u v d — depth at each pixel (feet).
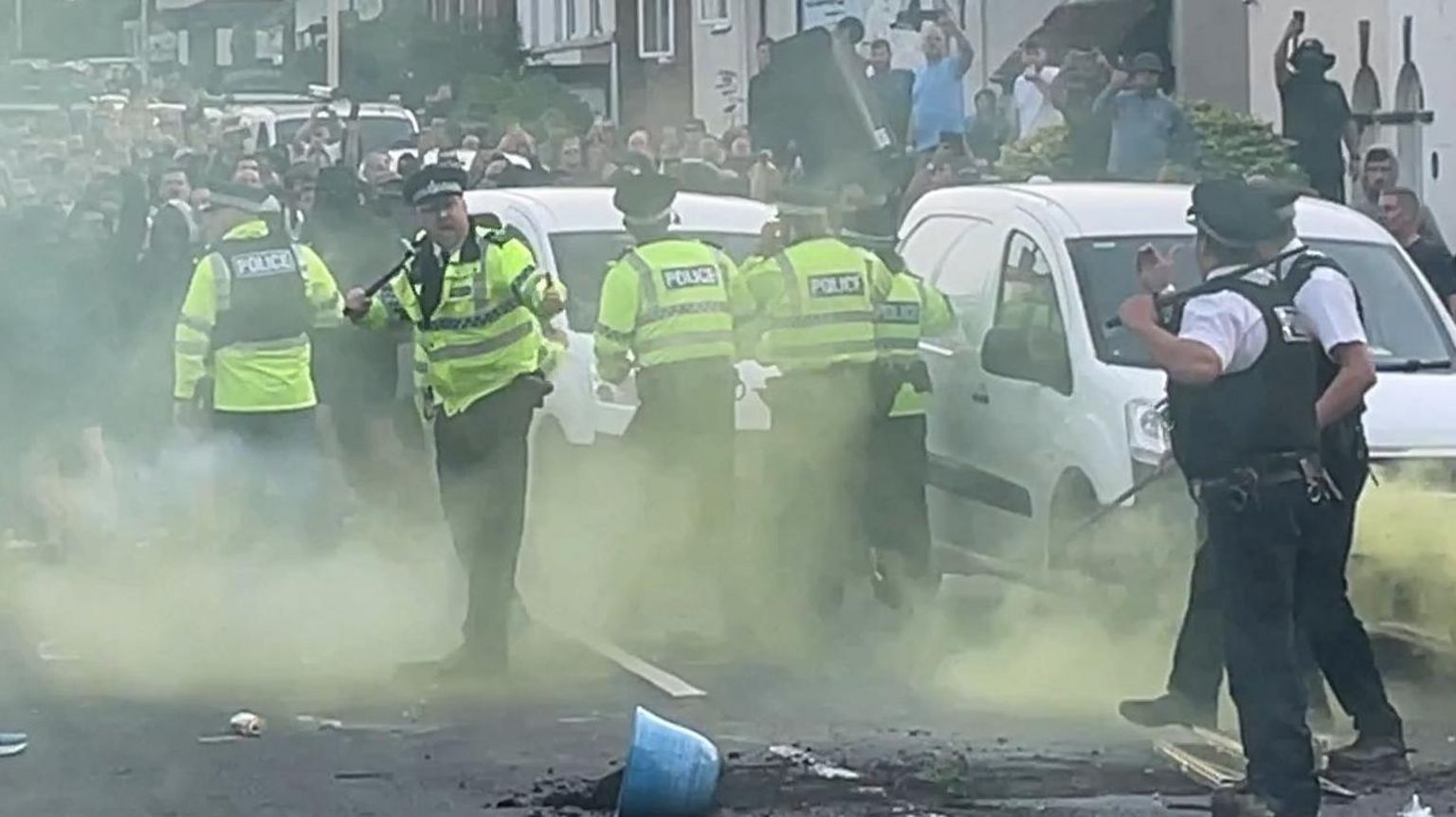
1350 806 27.30
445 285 34.99
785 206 39.73
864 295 39.27
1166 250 39.42
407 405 49.80
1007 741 30.71
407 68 95.76
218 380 43.21
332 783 28.50
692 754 26.43
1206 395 25.62
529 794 27.81
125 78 93.25
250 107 87.35
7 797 27.78
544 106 89.30
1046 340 38.75
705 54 102.01
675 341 38.70
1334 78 64.95
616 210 46.42
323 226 56.75
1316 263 26.94
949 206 44.06
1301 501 25.59
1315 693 31.76
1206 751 29.43
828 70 65.31
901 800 27.37
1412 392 36.45
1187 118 57.06
